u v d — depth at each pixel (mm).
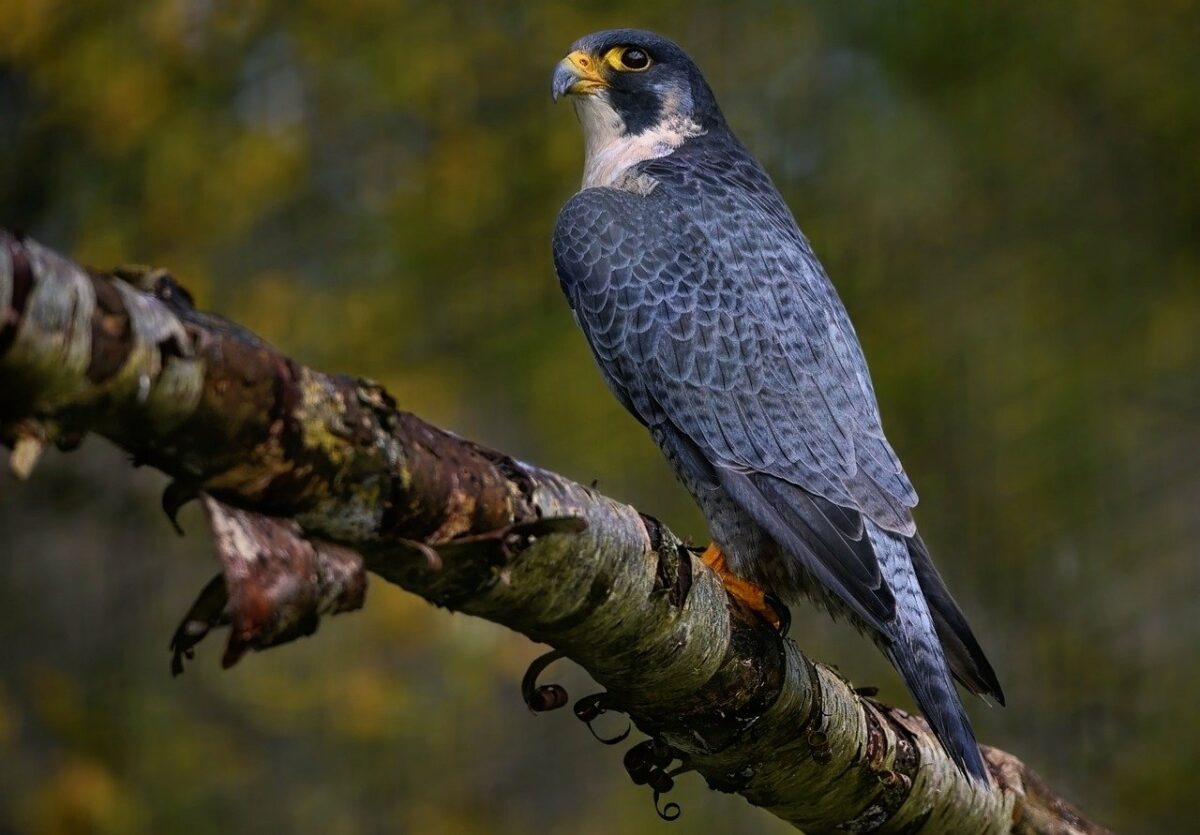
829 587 6398
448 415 12156
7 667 11750
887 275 13141
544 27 12953
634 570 4801
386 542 3975
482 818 12477
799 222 13219
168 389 3305
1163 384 13242
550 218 12852
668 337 7320
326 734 12109
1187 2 13516
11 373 3059
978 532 12898
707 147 8656
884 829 6223
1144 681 12750
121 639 12188
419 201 12719
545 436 12211
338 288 12633
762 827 12297
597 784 12984
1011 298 13297
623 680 5180
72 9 11953
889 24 13422
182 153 12117
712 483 7070
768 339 7219
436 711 12156
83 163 12203
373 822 12359
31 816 11039
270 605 3494
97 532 12258
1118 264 13555
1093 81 13617
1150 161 13695
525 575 4477
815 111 13617
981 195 13523
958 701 6172
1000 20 13422
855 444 7020
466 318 12594
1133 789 12484
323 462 3676
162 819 11617
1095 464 12906
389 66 12688
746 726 5551
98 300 3152
